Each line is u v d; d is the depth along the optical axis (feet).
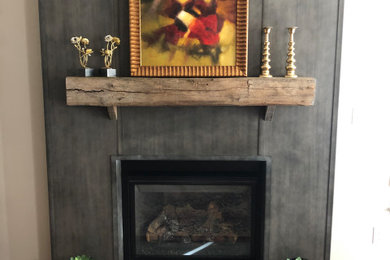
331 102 6.83
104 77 6.39
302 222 7.18
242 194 7.58
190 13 6.70
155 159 7.09
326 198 7.09
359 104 7.53
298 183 7.07
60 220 7.29
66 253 7.38
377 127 7.58
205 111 6.96
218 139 7.02
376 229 7.80
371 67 7.43
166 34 6.73
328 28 6.66
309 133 6.94
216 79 6.35
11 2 7.30
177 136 7.04
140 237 7.75
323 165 7.01
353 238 7.87
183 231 7.75
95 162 7.14
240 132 6.99
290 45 6.42
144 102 6.43
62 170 7.16
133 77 6.54
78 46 6.50
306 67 6.77
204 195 7.66
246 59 6.69
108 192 7.21
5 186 7.80
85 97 6.41
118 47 6.83
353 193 7.78
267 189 7.11
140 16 6.71
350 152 7.68
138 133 7.04
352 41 7.38
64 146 7.09
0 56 7.43
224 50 6.74
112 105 6.46
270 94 6.35
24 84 7.52
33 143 7.70
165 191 7.52
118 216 7.31
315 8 6.63
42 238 7.93
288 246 7.26
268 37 6.64
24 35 7.39
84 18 6.76
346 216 7.84
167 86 6.38
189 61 6.79
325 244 7.21
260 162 7.62
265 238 7.25
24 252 7.95
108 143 7.08
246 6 6.56
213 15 6.68
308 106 6.87
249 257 7.72
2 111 7.59
